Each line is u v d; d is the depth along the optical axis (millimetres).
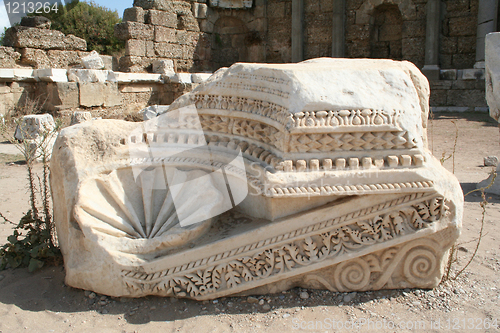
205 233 2334
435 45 12281
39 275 2582
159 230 2338
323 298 2240
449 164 5816
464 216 3662
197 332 1989
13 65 10180
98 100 10547
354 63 2645
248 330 1997
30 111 9422
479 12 11672
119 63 12758
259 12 14773
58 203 2553
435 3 12102
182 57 13844
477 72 11742
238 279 2225
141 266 2193
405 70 2482
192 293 2221
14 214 3799
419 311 2121
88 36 16844
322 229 2180
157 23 12977
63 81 9953
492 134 8086
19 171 5633
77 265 2279
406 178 2113
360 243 2189
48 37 10859
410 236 2172
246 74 2486
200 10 14109
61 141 2553
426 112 2518
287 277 2227
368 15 13297
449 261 2420
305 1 14156
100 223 2307
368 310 2135
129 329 2025
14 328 2020
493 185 4383
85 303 2248
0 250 2738
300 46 14070
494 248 2934
